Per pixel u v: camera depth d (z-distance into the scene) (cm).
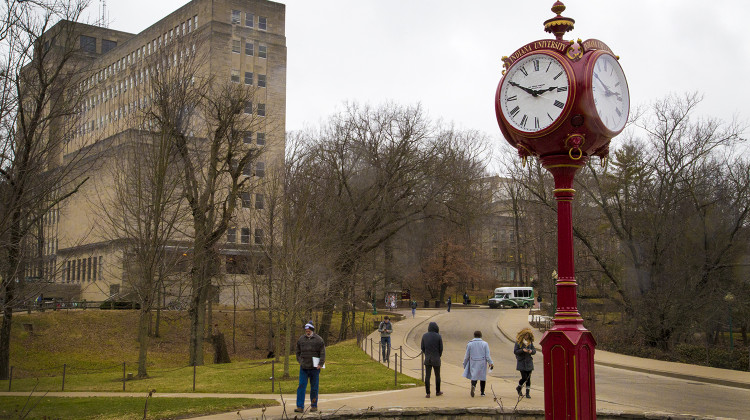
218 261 4756
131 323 5047
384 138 4784
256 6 8050
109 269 5981
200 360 3606
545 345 978
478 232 8975
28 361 3966
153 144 3125
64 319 4894
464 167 5072
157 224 2948
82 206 6612
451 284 8688
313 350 1480
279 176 3750
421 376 2277
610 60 1023
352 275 4606
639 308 3644
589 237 4194
